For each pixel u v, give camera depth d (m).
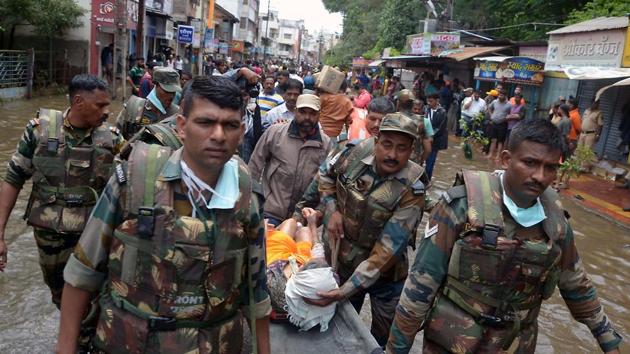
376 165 3.36
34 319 4.23
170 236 1.77
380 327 3.57
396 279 3.51
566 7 19.66
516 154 2.20
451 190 2.37
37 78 19.78
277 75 9.61
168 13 33.69
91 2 21.48
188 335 1.83
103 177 3.55
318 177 3.84
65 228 3.44
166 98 4.53
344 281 3.66
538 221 2.26
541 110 16.20
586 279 2.44
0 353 3.74
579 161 10.79
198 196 1.81
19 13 18.92
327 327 3.43
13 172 3.44
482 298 2.31
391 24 34.88
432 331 2.42
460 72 22.86
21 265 5.16
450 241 2.34
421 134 6.57
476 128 15.66
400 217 3.27
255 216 1.93
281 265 3.62
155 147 1.88
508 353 2.36
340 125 6.74
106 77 23.56
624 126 12.02
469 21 26.59
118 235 1.80
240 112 1.79
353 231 3.45
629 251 7.22
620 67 11.55
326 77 6.61
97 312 2.16
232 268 1.88
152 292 1.80
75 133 3.49
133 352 1.82
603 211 9.21
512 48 18.59
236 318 1.99
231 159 1.95
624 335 4.83
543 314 5.24
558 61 14.31
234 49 66.75
